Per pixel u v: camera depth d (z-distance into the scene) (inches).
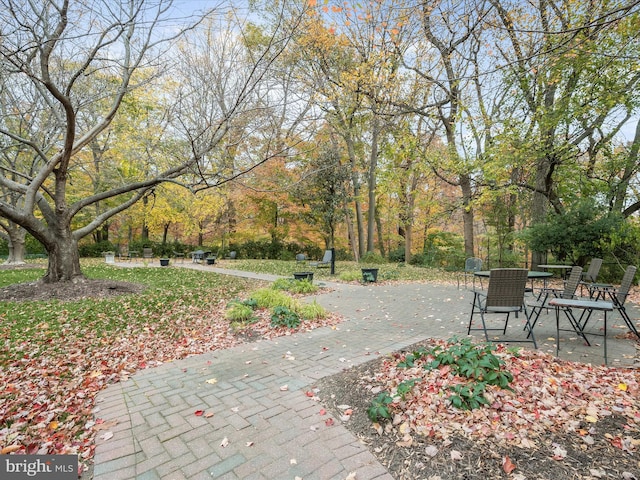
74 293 304.0
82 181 604.7
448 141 490.0
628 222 351.9
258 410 108.1
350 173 644.1
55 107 310.7
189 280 427.2
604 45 283.0
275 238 840.9
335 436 92.4
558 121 348.8
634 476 70.1
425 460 80.4
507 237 564.1
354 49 320.8
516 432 87.2
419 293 326.3
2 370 148.3
